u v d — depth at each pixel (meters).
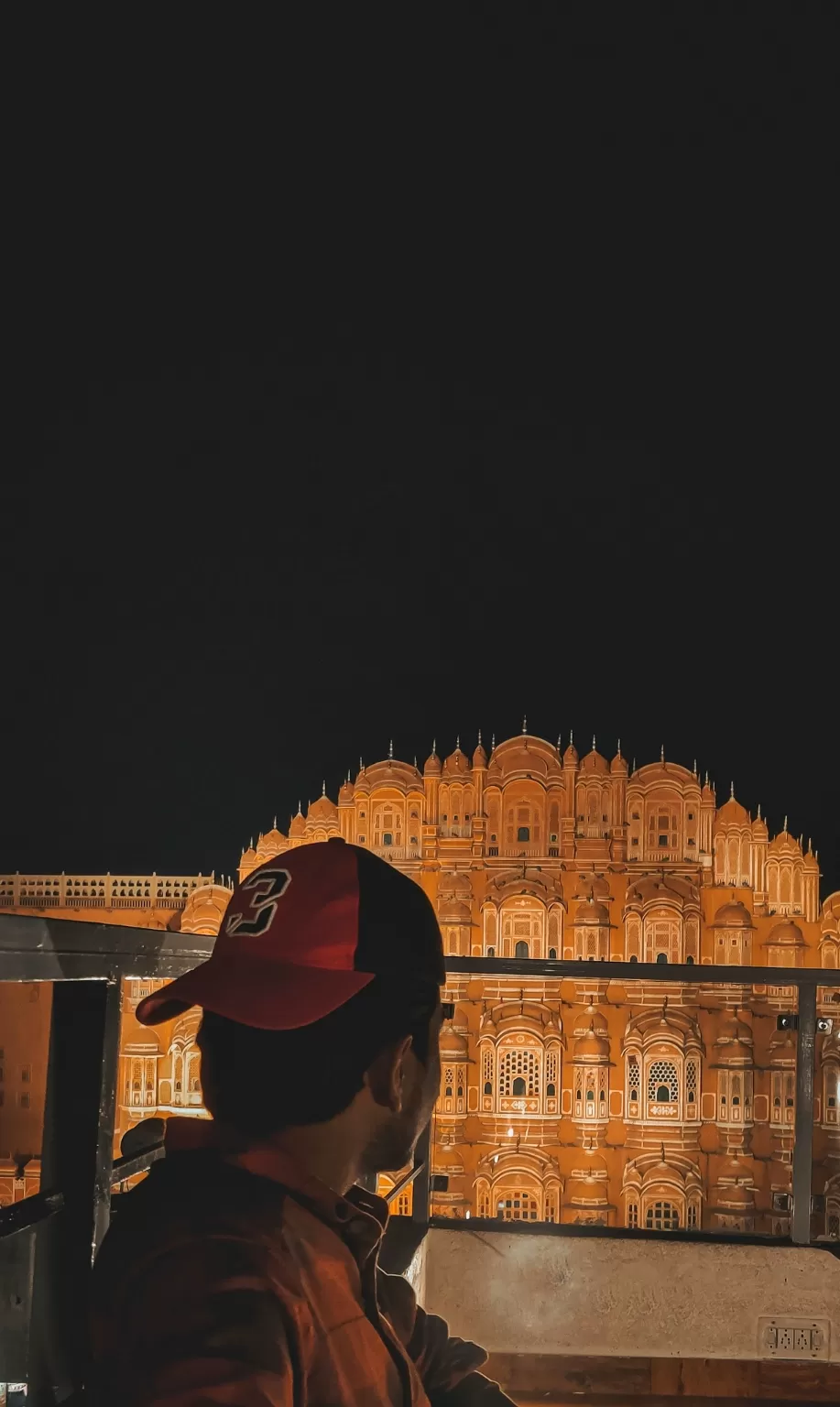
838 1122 28.62
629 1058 29.92
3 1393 1.81
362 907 1.11
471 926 30.56
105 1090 1.92
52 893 30.67
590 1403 4.12
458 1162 29.39
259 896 1.14
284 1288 0.94
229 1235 0.95
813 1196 3.95
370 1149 1.14
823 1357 3.85
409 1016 1.12
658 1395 4.14
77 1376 1.83
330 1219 1.03
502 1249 3.98
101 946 1.87
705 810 31.28
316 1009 1.05
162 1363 0.85
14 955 1.59
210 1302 0.89
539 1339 3.94
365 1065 1.09
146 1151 2.14
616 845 31.11
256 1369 0.85
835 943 30.30
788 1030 4.05
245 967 1.08
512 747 31.73
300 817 31.97
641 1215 28.98
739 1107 29.39
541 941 30.47
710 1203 29.06
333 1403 0.97
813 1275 3.88
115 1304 0.92
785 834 31.19
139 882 30.77
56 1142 1.88
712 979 4.00
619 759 31.53
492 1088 29.98
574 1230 4.05
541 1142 29.58
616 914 30.92
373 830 31.67
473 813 31.44
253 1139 1.07
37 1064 28.06
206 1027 1.12
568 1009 30.73
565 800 31.30
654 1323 3.91
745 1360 3.87
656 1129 29.47
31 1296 1.83
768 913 30.88
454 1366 1.43
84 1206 1.86
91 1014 1.91
